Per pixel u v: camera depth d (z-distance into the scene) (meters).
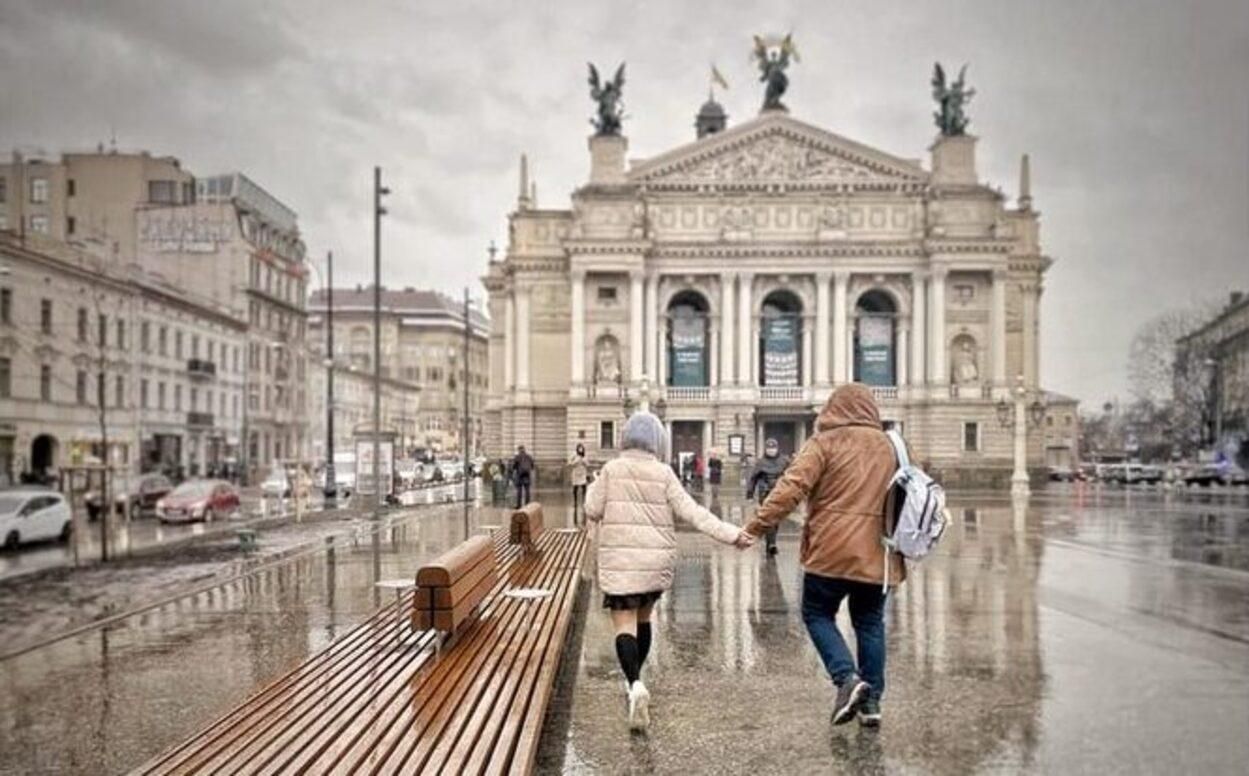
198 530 41.12
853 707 9.11
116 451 63.03
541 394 95.75
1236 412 100.00
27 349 65.19
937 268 89.88
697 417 91.56
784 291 93.88
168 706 11.11
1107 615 16.06
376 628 12.24
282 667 13.01
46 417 67.19
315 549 28.39
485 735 7.45
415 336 175.62
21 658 13.66
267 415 107.50
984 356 91.12
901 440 9.49
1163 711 10.24
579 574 17.72
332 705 8.38
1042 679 11.62
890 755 8.80
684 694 10.97
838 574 9.16
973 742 9.18
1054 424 137.00
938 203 90.75
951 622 15.41
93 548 33.97
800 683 11.48
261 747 7.16
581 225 91.94
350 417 138.50
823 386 91.50
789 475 9.16
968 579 20.52
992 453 89.81
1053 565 23.12
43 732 10.13
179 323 86.81
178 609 17.61
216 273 99.69
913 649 13.34
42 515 35.78
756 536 9.37
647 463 9.78
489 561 12.82
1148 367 106.19
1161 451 115.25
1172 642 13.86
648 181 92.50
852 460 9.23
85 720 10.56
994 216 90.75
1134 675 11.84
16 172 91.75
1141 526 36.47
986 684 11.38
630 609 9.66
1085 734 9.44
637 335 91.19
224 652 13.96
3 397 62.78
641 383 87.38
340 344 169.50
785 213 92.12
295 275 117.25
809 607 9.43
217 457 94.38
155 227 96.50
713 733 9.48
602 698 10.77
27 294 65.25
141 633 15.42
